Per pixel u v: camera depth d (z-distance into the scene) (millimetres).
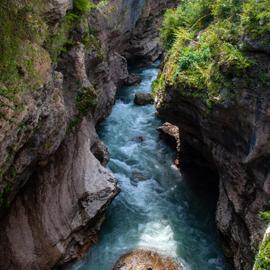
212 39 10688
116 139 16500
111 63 19234
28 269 9227
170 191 13727
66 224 10250
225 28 10383
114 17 18984
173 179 14273
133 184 13961
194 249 11336
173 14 15992
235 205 10180
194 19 14148
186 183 14086
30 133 7801
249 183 9828
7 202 8375
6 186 7906
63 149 10594
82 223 10680
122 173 14484
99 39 16078
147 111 18766
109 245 11305
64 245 10141
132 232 11891
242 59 9312
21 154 8039
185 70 11656
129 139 16547
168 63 13602
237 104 9508
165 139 16266
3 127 6773
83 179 10992
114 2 18891
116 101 19609
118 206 12938
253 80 9156
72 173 10789
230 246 10695
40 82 7984
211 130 10953
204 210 12867
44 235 9672
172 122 13367
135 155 15516
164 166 14945
